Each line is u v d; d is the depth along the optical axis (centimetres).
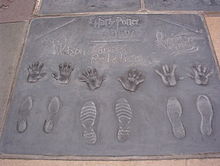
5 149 148
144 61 175
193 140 145
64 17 204
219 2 208
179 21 197
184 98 159
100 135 148
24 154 146
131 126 150
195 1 210
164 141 146
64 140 149
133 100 159
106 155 144
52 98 163
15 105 161
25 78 172
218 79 166
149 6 207
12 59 182
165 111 155
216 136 146
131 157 142
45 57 181
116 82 167
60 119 155
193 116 152
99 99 161
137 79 167
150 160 142
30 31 197
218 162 140
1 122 156
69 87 167
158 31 191
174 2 210
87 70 173
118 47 183
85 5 212
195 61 174
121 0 214
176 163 140
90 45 186
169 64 173
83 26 197
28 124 154
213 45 182
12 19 206
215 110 154
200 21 196
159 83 165
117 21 199
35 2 217
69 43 188
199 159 141
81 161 143
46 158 145
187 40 185
